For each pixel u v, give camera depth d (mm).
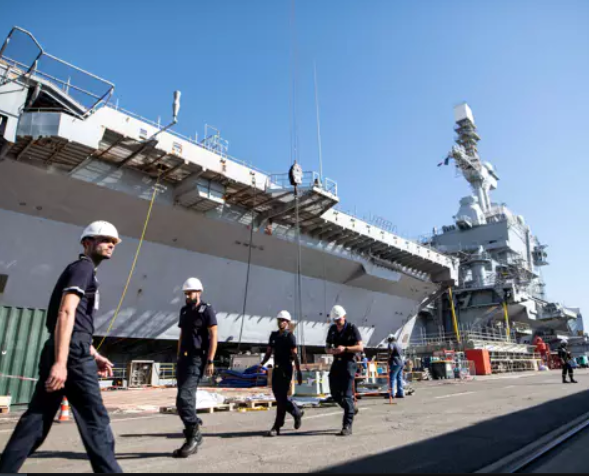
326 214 21766
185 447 4379
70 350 2643
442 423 6539
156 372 19891
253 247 21156
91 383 2680
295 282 24047
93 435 2615
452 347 33906
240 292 21641
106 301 17312
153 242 17906
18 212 14547
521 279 48250
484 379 23531
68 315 2568
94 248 2996
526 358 42750
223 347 24766
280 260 22688
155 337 19078
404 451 4477
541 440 4871
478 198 52719
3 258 14508
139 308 18281
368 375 13266
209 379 19766
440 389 15242
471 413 7727
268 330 23391
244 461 4082
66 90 13141
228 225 19453
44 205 14867
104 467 2588
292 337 5855
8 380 10453
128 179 16016
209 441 5305
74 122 12969
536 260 57719
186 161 15734
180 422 7395
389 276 28547
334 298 26688
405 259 29266
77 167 14578
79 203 15438
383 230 25891
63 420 7668
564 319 53062
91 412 2645
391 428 6125
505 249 48062
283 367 5770
